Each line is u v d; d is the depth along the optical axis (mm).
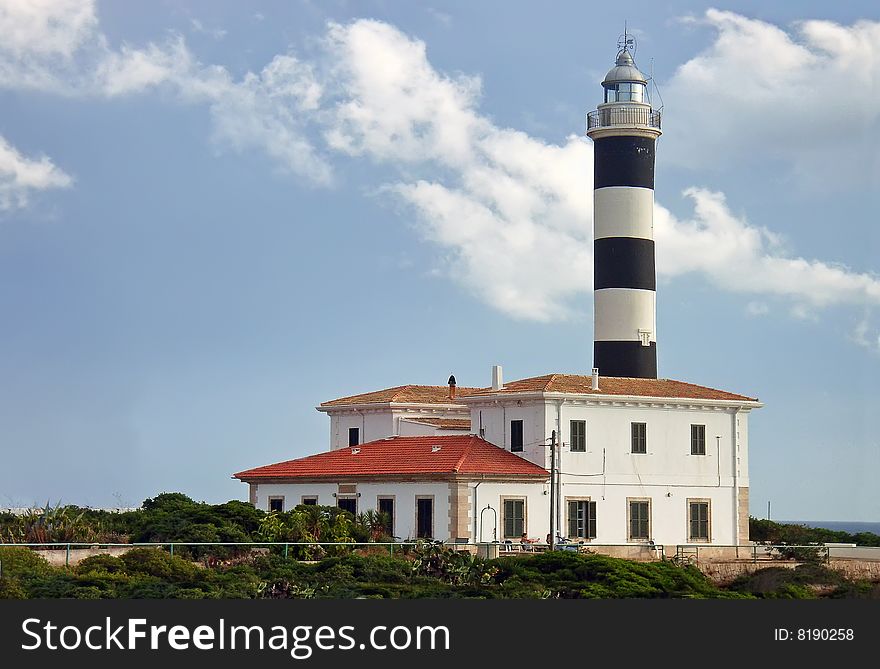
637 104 91625
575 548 71750
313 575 58438
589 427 77250
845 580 69875
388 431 85938
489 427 79250
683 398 79500
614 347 90625
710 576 71375
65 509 71500
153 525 66812
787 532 88438
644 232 91562
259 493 80875
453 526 72500
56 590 52094
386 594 55375
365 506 76250
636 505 78000
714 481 80438
